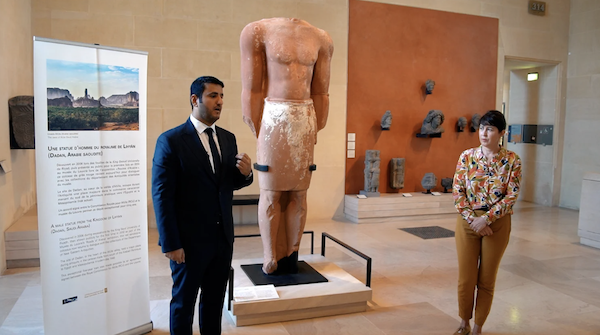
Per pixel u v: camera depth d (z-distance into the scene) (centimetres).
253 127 387
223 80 698
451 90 848
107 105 289
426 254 565
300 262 441
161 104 673
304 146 377
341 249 584
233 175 270
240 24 702
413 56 815
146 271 322
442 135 848
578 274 496
